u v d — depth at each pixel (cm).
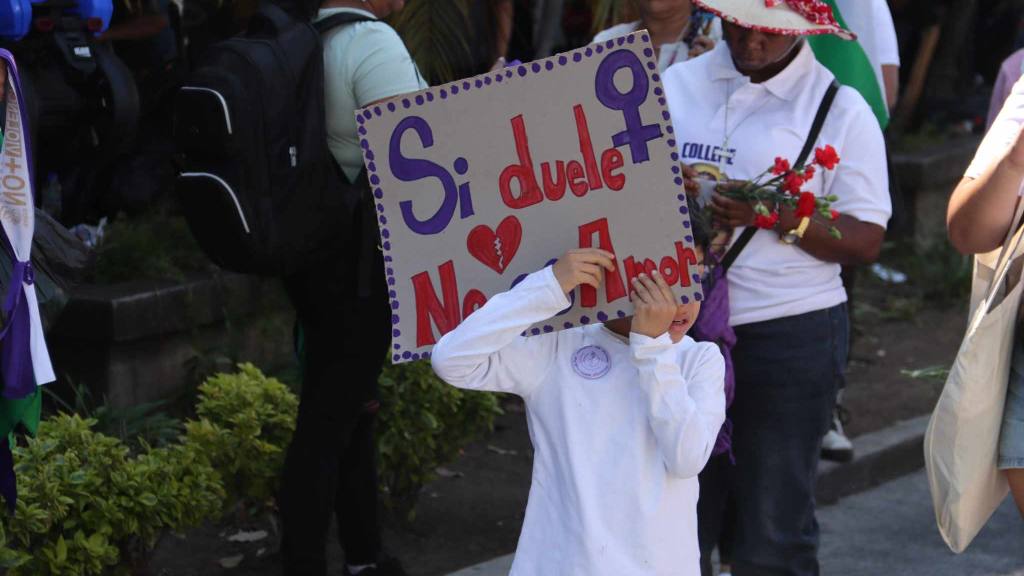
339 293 905
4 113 698
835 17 1037
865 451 1347
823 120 866
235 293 1310
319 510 920
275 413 1030
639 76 634
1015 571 1135
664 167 638
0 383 712
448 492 1219
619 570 629
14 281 698
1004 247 732
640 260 645
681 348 681
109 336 1190
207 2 1473
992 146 743
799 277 863
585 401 648
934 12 2238
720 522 904
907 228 2064
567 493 643
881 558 1165
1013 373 774
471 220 661
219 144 847
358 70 890
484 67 1482
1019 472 778
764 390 862
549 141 648
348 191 893
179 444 1131
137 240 1288
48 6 1034
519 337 655
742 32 855
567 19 1591
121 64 1098
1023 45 1953
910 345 1745
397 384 1082
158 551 1060
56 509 840
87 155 1120
